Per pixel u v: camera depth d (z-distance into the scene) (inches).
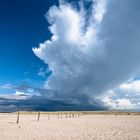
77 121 1734.7
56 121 1722.4
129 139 679.7
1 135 764.0
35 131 899.4
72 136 745.6
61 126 1178.0
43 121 1715.1
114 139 679.1
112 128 1063.6
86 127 1120.2
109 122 1604.3
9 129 984.9
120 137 724.7
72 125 1262.3
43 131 900.6
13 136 738.8
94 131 912.9
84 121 1737.2
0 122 1531.7
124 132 877.2
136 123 1489.9
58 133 830.5
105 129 1010.1
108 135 775.7
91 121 1743.4
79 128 1055.6
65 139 677.3
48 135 767.7
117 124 1375.5
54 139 675.4
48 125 1251.2
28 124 1331.2
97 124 1364.4
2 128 1034.1
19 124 1321.4
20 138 692.7
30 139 673.0
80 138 699.4
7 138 692.7
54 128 1043.9
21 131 895.7
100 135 776.3
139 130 960.3
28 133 826.8
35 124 1332.4
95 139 679.7
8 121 1678.2
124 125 1286.9
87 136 748.0
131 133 839.1
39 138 694.5
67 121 1728.6
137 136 747.4
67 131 905.5
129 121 1779.0
